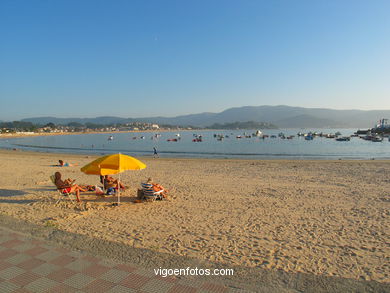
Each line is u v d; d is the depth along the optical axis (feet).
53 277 13.47
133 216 26.16
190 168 67.15
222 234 21.33
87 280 13.21
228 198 34.06
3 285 12.78
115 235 20.66
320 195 35.78
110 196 34.60
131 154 135.33
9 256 15.76
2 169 62.64
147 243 19.06
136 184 44.11
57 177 31.24
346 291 12.68
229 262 16.10
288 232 21.93
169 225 23.49
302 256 17.31
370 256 17.44
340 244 19.44
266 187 41.47
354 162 83.56
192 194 36.37
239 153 141.18
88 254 16.17
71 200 31.99
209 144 248.73
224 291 12.34
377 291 12.72
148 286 12.73
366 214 27.04
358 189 39.63
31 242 17.95
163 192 33.22
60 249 16.88
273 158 111.86
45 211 27.73
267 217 26.07
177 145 232.32
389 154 132.36
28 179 48.42
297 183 45.09
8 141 315.37
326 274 14.83
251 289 12.62
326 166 70.33
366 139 312.09
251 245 19.08
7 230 20.45
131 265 14.84
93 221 24.32
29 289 12.47
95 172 28.78
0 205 30.25
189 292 12.23
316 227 23.20
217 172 59.21
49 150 162.30
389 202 31.68
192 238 20.34
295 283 13.34
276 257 17.06
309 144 237.25
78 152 146.82
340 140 302.25
